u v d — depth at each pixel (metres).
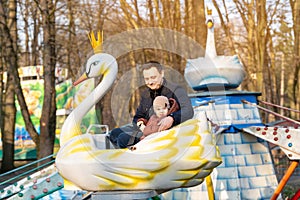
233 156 6.17
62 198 6.36
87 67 3.51
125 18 14.80
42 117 12.82
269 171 6.33
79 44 19.61
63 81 19.41
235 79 6.50
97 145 3.43
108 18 16.58
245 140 6.27
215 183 6.08
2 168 16.39
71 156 3.18
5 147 16.47
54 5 13.72
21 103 13.59
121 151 3.14
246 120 6.34
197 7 12.82
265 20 16.88
